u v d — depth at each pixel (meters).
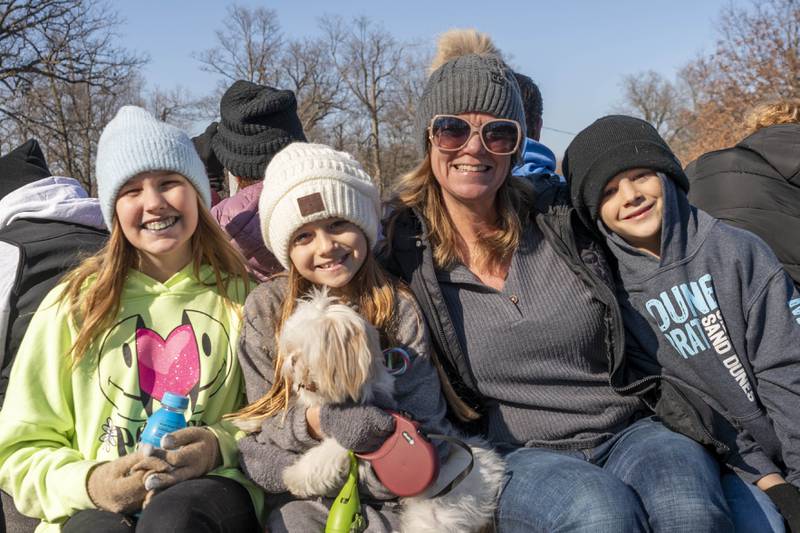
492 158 2.76
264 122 3.84
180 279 2.74
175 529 2.10
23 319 2.76
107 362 2.58
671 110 61.31
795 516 2.51
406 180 2.97
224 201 3.65
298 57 51.00
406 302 2.65
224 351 2.71
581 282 2.74
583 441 2.68
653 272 2.75
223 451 2.45
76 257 2.92
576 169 2.82
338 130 53.00
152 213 2.59
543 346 2.68
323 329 2.22
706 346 2.70
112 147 2.62
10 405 2.50
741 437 2.72
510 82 2.79
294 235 2.58
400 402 2.52
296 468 2.33
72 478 2.33
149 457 2.29
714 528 2.28
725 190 3.64
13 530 2.70
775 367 2.63
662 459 2.45
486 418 2.78
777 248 3.49
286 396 2.43
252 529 2.39
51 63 24.64
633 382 2.79
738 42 23.67
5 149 27.77
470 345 2.70
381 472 2.27
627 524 2.21
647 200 2.74
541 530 2.32
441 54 3.63
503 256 2.81
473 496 2.38
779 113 4.00
